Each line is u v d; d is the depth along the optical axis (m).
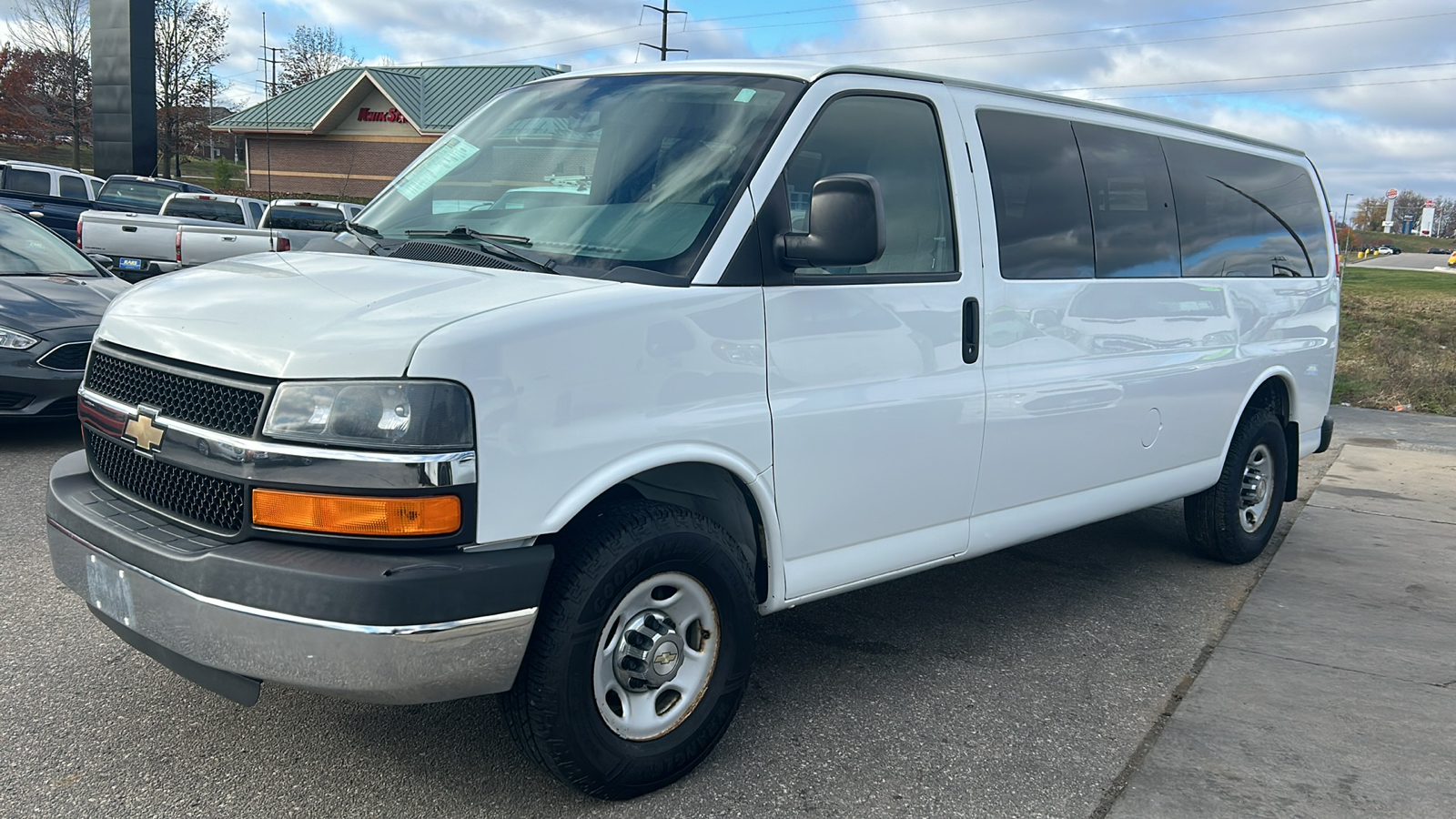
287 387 2.44
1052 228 4.07
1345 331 23.83
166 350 2.71
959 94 3.81
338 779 2.92
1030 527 4.09
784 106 3.23
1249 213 5.39
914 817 2.89
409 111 43.06
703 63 3.60
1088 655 4.20
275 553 2.41
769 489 3.10
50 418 6.68
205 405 2.59
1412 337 23.22
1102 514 4.46
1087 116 4.39
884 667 3.96
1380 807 3.06
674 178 3.15
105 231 12.34
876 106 3.49
